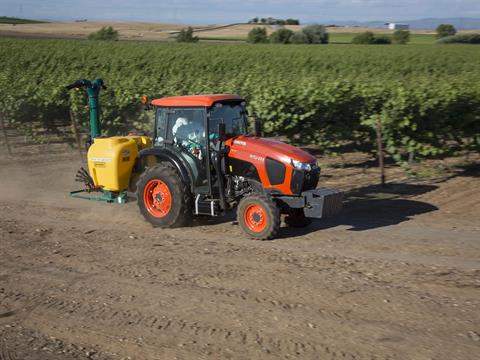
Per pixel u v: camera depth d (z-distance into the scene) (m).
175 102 8.48
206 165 8.37
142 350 4.85
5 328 5.37
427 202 10.29
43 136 17.00
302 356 4.65
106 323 5.39
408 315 5.36
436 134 12.81
